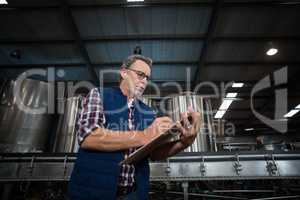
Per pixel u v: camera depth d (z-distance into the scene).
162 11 4.16
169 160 1.95
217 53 5.43
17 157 1.98
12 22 4.43
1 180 1.92
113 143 0.76
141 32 4.70
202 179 1.89
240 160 1.94
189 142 0.92
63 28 4.59
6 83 2.25
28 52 5.39
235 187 2.65
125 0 3.91
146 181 0.89
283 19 4.36
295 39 4.92
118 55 5.48
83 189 0.76
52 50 5.33
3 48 5.26
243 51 5.37
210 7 4.07
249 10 4.12
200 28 4.60
